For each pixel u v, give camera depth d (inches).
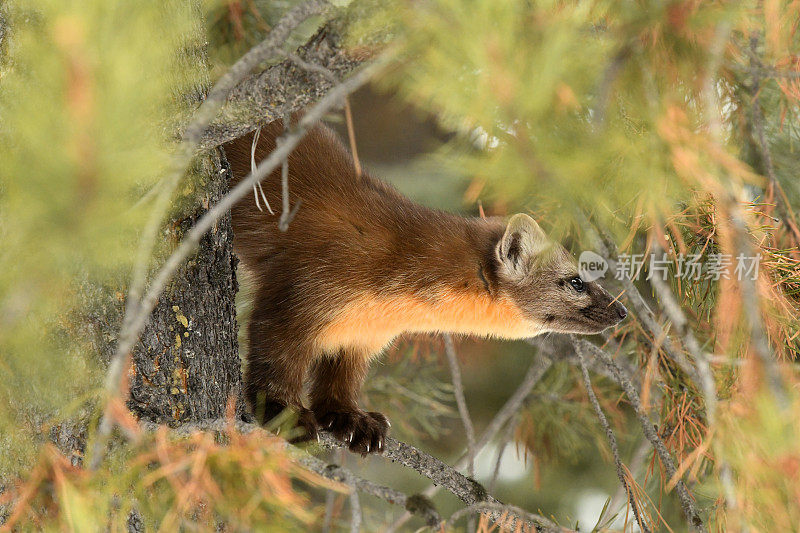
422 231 163.8
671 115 142.2
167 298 157.0
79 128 108.7
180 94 155.4
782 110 161.0
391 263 163.3
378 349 164.7
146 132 141.6
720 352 157.6
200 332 157.6
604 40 140.6
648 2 146.9
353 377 164.2
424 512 154.6
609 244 155.6
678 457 160.1
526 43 128.1
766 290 156.7
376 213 163.8
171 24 154.5
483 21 122.2
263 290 163.3
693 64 152.2
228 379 158.4
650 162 139.6
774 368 139.8
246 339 163.6
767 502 154.0
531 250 163.8
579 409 168.2
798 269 158.2
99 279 155.7
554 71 122.0
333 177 164.1
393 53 134.2
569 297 164.1
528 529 158.4
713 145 138.8
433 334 169.0
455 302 163.9
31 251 120.4
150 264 156.6
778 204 160.1
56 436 155.7
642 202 144.5
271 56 151.4
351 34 154.5
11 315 121.7
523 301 164.2
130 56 113.3
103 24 111.9
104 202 114.0
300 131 134.9
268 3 166.6
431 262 163.6
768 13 154.6
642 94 151.1
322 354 163.8
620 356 165.8
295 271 163.2
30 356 154.0
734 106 161.2
